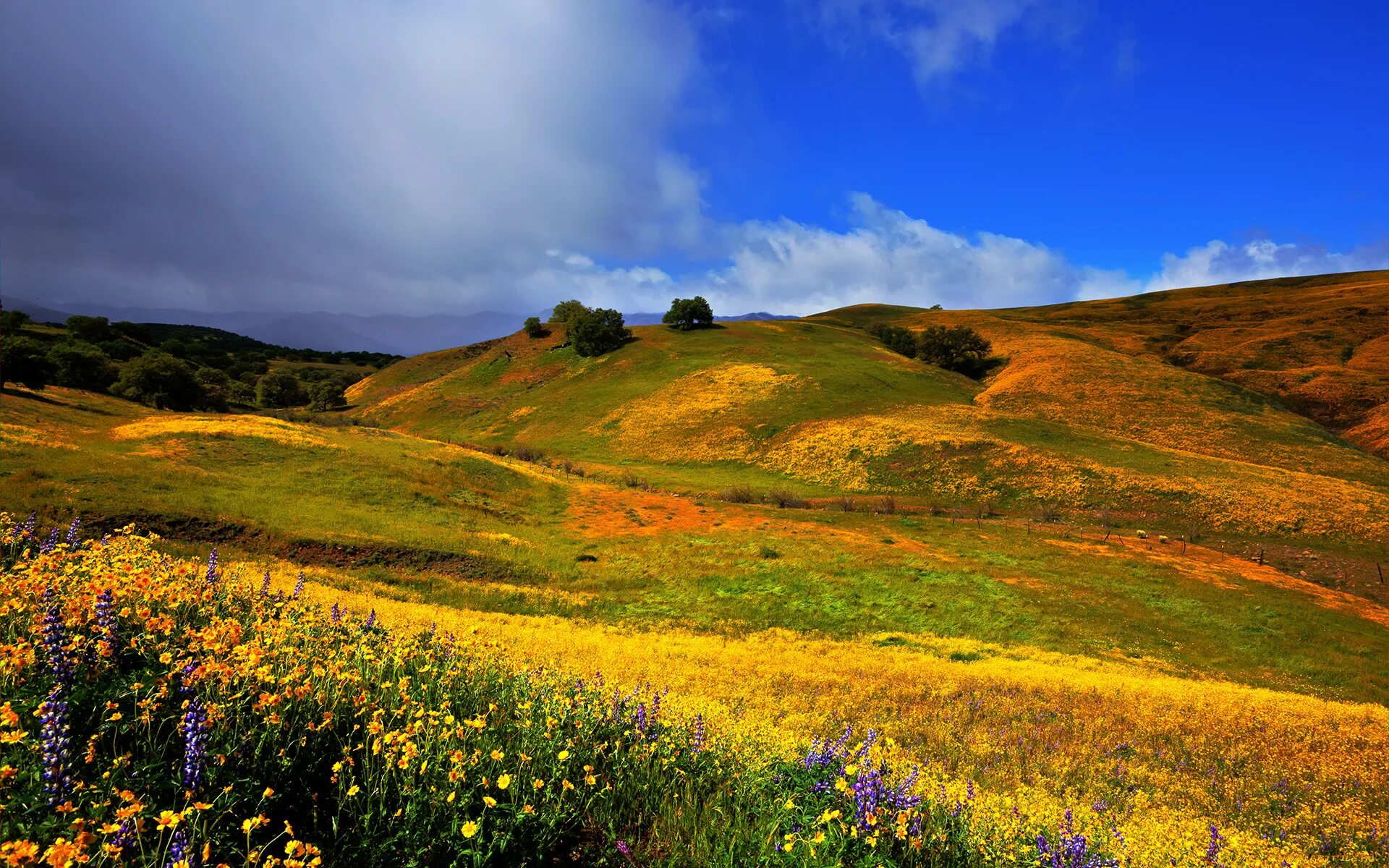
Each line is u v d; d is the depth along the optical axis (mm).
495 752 4492
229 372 165125
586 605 28297
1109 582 34188
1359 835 8477
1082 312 160750
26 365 63750
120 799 3354
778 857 4250
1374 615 32219
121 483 30172
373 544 30344
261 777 4016
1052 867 4977
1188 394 82938
